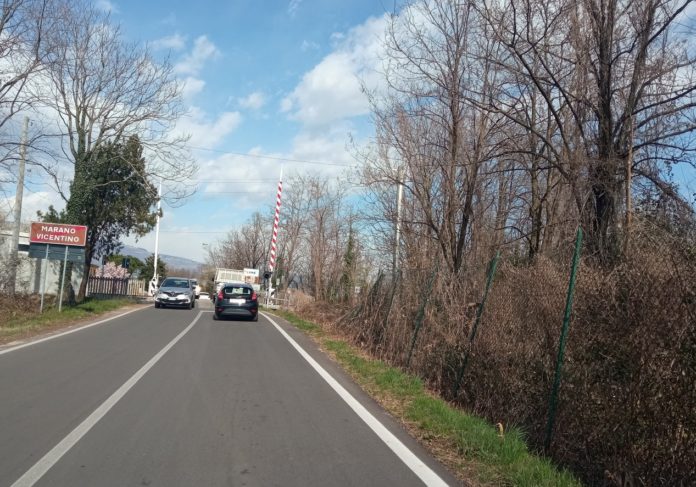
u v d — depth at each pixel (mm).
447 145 15648
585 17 11781
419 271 13516
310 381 10086
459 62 14352
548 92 12570
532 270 8469
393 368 11516
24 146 20484
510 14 12164
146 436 6324
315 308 26438
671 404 5305
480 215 15852
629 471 5570
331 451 6023
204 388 9055
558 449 6613
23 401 7812
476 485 5250
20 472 5137
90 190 26406
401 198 17188
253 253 67812
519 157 14375
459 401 9609
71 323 19016
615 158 10797
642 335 5680
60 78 24078
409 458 5875
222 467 5414
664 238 6410
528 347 8055
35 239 21406
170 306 30391
